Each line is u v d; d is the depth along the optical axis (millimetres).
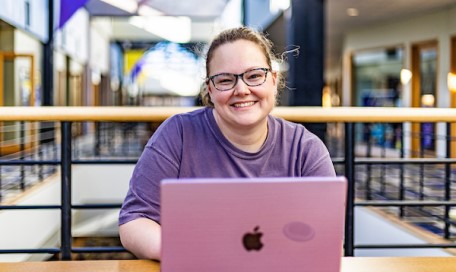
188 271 742
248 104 1054
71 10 8320
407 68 8375
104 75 15844
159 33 14664
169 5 9820
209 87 1093
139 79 18141
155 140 1112
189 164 1085
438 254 3611
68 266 962
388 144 8812
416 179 5969
